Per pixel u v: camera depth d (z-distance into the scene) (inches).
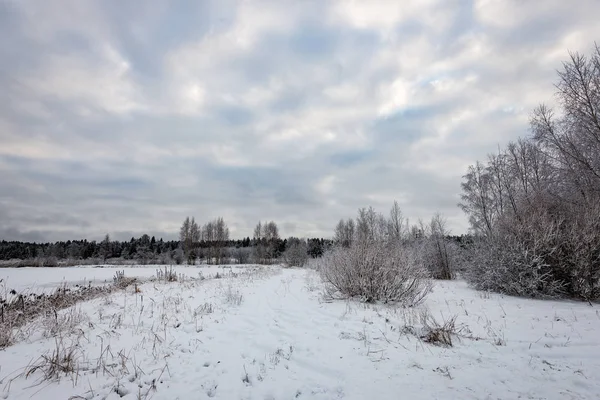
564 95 596.1
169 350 220.8
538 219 449.7
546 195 515.5
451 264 895.1
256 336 252.8
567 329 259.0
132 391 164.1
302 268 1533.0
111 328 274.2
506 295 444.5
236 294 440.1
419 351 213.5
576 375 173.2
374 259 398.3
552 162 654.5
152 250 3179.1
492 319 295.1
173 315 323.6
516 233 453.7
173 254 2603.3
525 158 847.7
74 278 974.4
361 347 223.1
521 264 425.1
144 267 1675.7
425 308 340.8
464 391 157.6
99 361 196.7
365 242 430.9
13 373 182.4
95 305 389.4
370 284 389.4
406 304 369.4
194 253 2413.9
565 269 406.3
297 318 311.7
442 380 170.1
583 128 578.6
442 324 274.5
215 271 1251.8
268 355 212.1
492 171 945.5
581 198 500.1
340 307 358.0
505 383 165.6
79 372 184.5
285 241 2819.9
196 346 229.8
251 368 192.1
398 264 400.2
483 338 239.0
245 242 3641.7
